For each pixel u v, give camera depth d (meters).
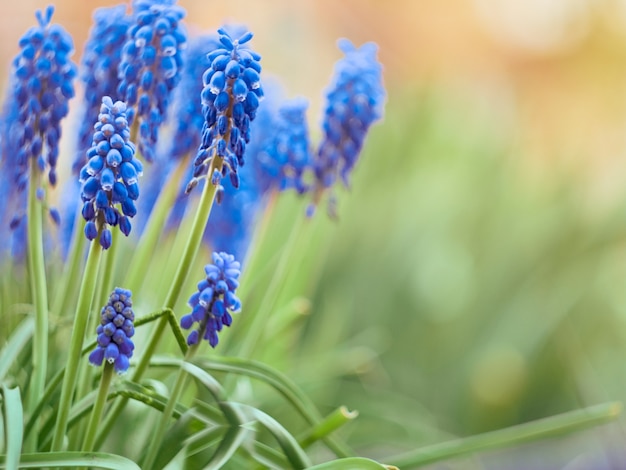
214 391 0.57
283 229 0.88
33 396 0.60
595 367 1.32
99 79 0.62
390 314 1.25
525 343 1.24
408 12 2.45
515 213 1.40
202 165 0.57
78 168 0.62
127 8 0.63
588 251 1.33
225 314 0.57
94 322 0.61
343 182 0.67
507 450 1.17
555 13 2.29
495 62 2.37
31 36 0.60
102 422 0.62
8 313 0.65
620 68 2.19
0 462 0.56
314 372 0.81
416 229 1.31
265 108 0.69
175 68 0.60
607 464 1.02
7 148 0.65
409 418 0.84
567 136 1.91
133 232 0.70
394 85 1.79
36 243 0.60
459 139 1.48
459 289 1.28
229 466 0.64
